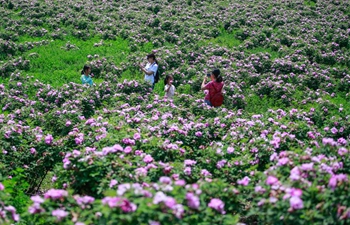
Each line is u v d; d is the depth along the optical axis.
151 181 6.18
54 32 20.95
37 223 5.62
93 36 21.03
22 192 7.01
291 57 17.92
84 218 5.00
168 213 4.39
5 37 19.55
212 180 5.91
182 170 6.40
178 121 9.66
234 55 18.20
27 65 16.55
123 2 27.30
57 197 5.18
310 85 15.69
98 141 7.82
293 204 4.66
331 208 4.82
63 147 8.00
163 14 24.30
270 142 7.45
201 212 4.94
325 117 11.37
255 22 23.08
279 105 13.68
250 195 5.54
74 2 26.22
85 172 6.24
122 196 4.52
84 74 13.95
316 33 20.91
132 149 7.10
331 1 27.47
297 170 5.35
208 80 14.69
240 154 7.63
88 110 11.64
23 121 10.27
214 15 24.22
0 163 7.21
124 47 19.42
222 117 10.24
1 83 14.61
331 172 5.42
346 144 7.57
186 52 18.39
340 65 17.95
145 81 13.81
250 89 14.92
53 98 12.72
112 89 13.48
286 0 27.72
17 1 25.19
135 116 9.95
